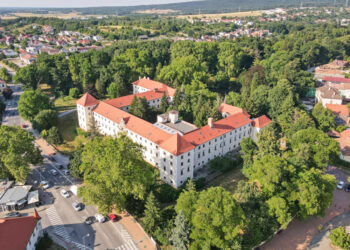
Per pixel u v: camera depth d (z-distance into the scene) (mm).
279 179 80688
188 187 83438
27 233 68250
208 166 110062
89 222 80938
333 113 147750
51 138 121812
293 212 83062
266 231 75688
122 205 79562
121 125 115188
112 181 78312
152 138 103625
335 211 91250
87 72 182500
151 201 75625
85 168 86875
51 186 98188
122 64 193250
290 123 131375
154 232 75812
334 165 115625
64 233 77438
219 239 66688
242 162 112250
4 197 87812
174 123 115688
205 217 66500
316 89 182125
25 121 154875
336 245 76438
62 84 190500
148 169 85812
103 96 183250
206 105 126750
